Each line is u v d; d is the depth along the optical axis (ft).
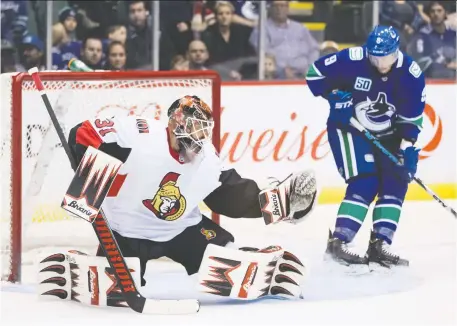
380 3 64.59
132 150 28.27
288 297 30.63
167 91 38.06
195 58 62.39
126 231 29.91
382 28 34.76
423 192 54.70
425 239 44.09
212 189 29.43
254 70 63.41
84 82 37.19
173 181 28.89
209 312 28.55
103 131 28.12
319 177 52.37
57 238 38.93
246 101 50.67
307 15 63.93
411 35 65.10
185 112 27.84
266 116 51.16
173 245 30.27
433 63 65.67
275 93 51.26
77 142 28.14
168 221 29.71
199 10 61.82
